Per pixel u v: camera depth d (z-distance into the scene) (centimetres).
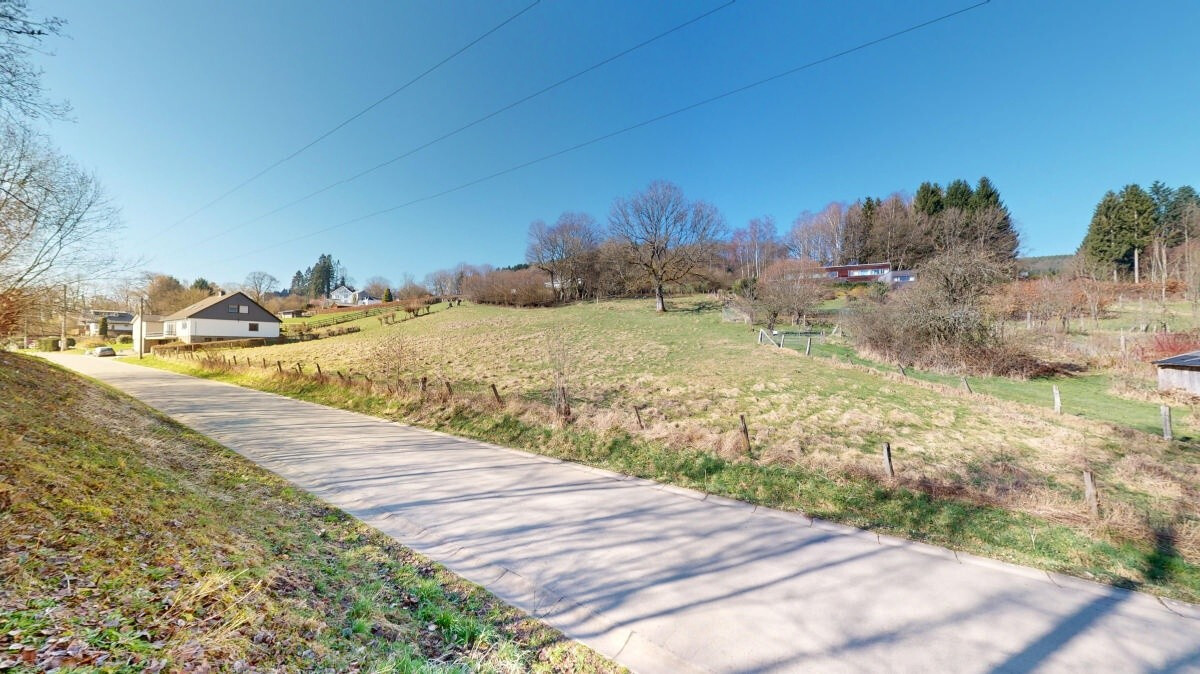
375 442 1003
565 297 5678
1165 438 998
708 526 589
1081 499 662
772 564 493
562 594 433
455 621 375
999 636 379
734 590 442
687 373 1692
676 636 373
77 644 208
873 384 1499
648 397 1329
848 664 343
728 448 845
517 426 1058
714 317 3531
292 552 446
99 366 2775
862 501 662
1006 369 1831
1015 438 980
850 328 2289
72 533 309
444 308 5331
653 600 424
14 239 1069
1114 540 538
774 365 1814
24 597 229
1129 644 372
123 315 6153
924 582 461
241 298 4769
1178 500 664
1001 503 634
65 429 604
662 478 774
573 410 1120
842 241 6066
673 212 4106
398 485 728
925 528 592
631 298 5384
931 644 368
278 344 3944
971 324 1911
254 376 2052
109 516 357
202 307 4509
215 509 500
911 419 1109
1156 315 2816
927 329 1981
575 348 2383
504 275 5600
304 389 1686
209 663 226
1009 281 2542
